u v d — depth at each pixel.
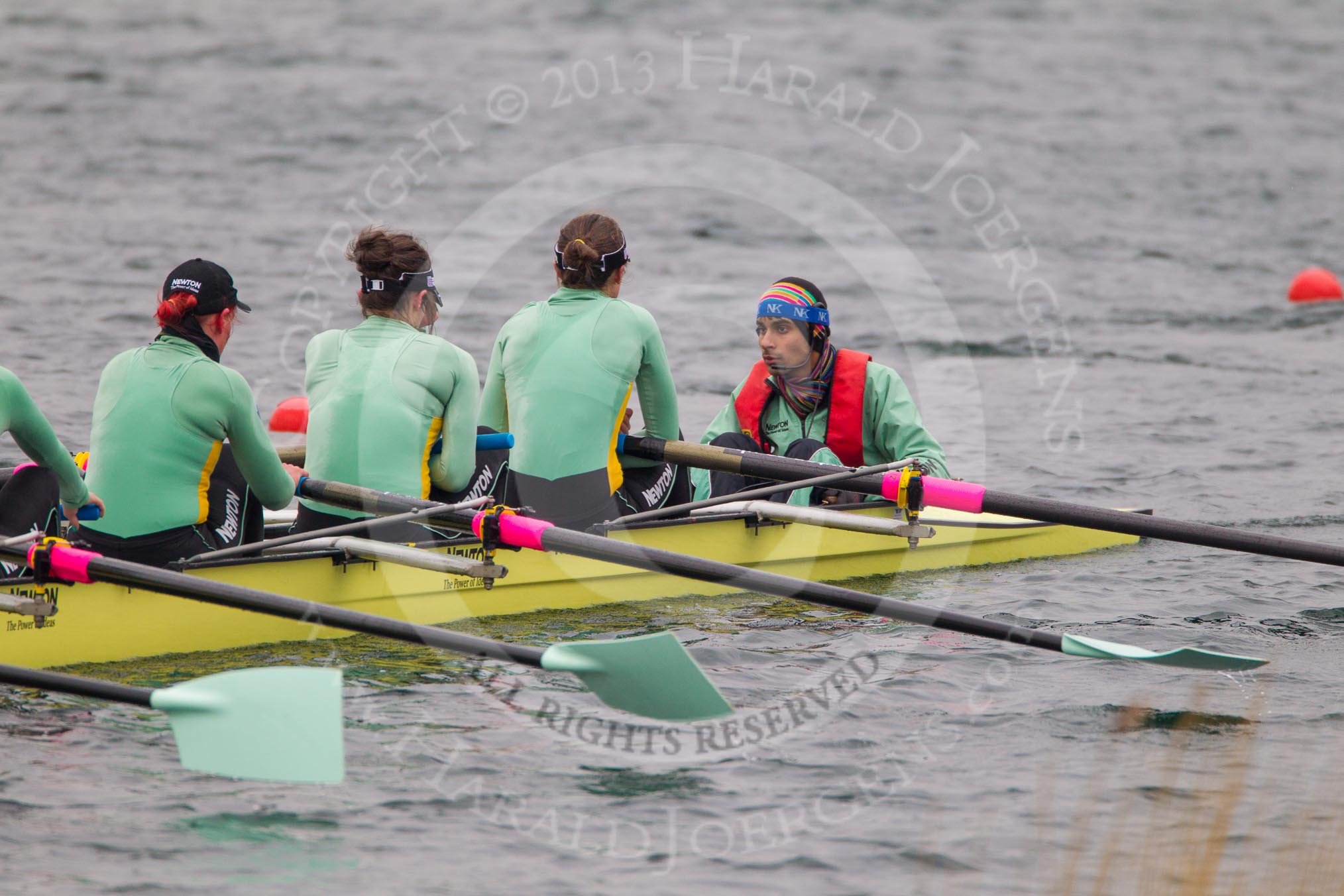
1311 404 46.09
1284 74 120.38
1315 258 69.06
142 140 84.38
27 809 17.69
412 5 135.00
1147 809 18.38
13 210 68.06
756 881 16.67
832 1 144.88
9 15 120.38
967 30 134.25
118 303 53.81
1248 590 28.81
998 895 16.34
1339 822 17.89
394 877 16.50
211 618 23.92
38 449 21.78
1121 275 65.56
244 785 18.64
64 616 22.55
